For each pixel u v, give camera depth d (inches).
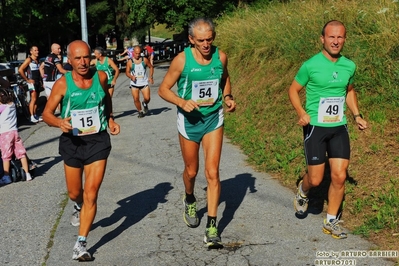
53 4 1257.4
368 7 379.9
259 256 183.8
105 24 1432.1
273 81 425.1
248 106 419.8
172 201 247.9
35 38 1256.2
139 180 285.6
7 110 291.1
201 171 297.7
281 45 453.7
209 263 180.5
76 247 185.0
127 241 203.0
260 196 247.3
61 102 190.2
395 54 310.7
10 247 202.2
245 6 733.3
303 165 275.6
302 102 353.1
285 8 560.4
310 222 211.8
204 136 198.5
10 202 259.9
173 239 203.0
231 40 592.4
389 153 245.0
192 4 911.7
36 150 381.1
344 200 221.9
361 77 311.1
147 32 1579.7
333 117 194.7
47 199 261.9
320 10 457.4
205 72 191.2
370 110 288.2
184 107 186.4
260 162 300.7
